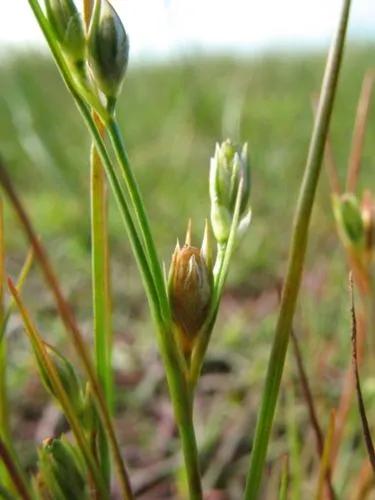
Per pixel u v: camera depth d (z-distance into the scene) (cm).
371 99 18
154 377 9
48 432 8
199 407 8
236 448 7
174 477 7
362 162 15
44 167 14
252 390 8
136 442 8
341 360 8
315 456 6
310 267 11
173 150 16
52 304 10
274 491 6
